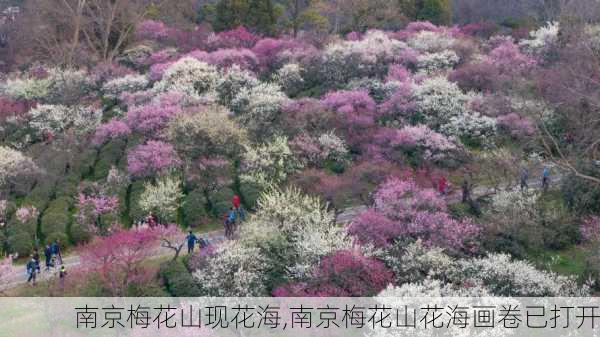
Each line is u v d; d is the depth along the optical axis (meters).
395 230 35.12
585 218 38.38
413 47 65.25
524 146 46.38
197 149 46.41
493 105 51.41
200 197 43.44
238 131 47.22
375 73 60.78
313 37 69.31
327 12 78.44
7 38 79.00
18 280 36.56
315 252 33.03
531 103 48.41
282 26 78.12
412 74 60.34
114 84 61.16
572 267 34.88
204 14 84.25
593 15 62.66
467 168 43.44
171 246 36.09
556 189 42.53
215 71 59.25
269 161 44.84
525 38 71.00
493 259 32.09
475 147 49.44
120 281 32.69
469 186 41.34
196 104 52.84
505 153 43.59
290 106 51.44
